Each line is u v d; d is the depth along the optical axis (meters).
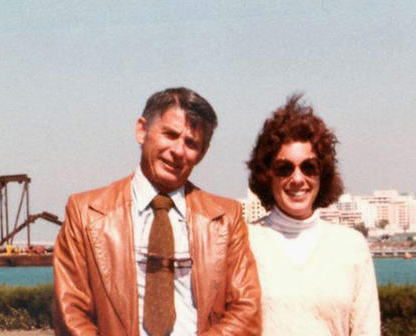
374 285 2.66
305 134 2.61
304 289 2.58
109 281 2.40
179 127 2.46
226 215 2.54
